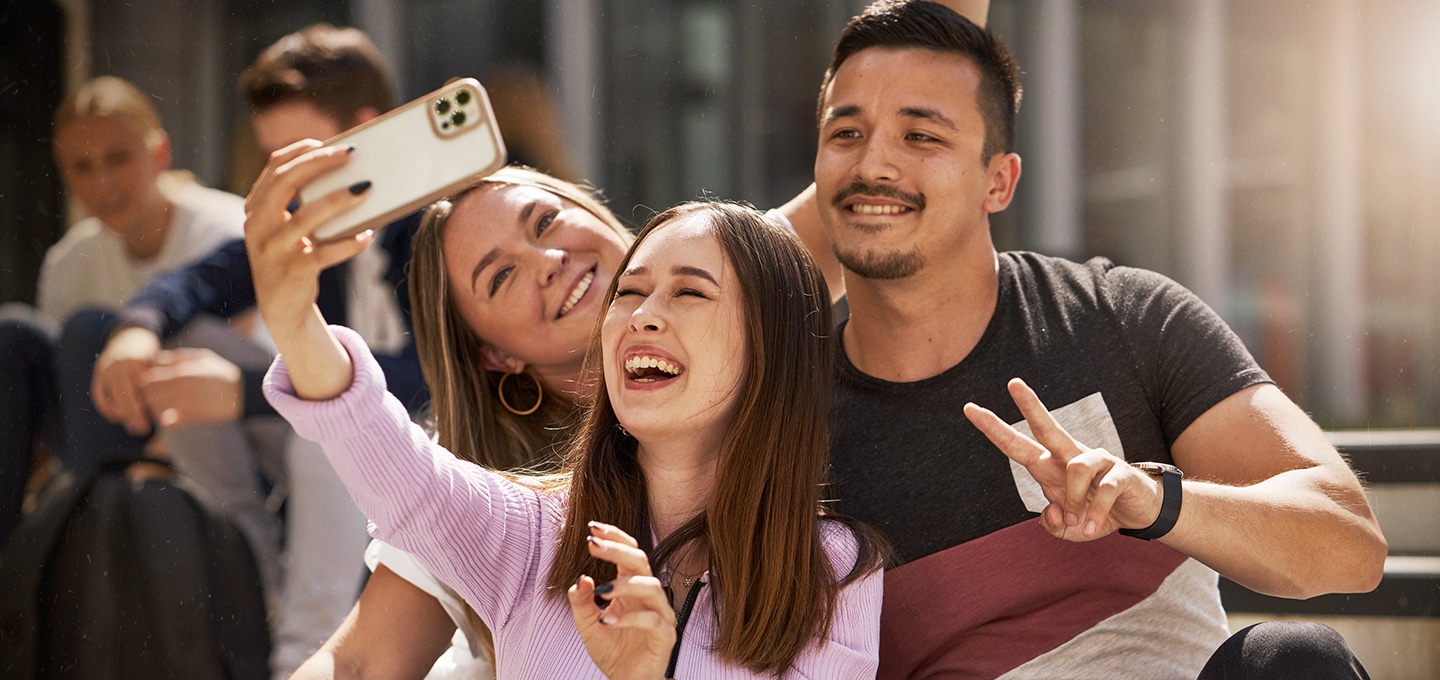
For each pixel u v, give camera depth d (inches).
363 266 85.5
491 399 70.4
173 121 104.6
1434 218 134.5
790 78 165.0
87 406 82.5
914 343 61.9
